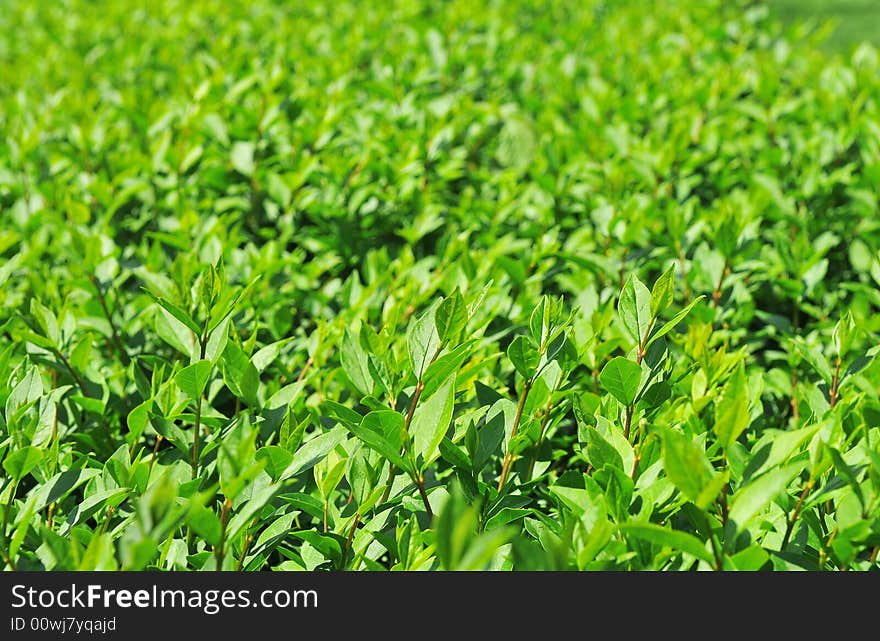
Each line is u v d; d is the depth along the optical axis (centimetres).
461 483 184
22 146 385
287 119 443
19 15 767
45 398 196
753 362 307
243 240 374
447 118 453
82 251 286
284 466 178
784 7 1117
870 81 462
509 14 714
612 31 655
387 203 399
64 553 146
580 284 321
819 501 163
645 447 183
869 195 365
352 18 682
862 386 173
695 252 322
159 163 384
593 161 422
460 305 180
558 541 168
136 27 703
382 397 231
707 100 477
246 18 693
